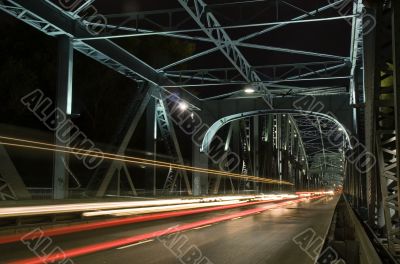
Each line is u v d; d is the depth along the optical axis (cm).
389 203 707
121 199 2753
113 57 2792
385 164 759
